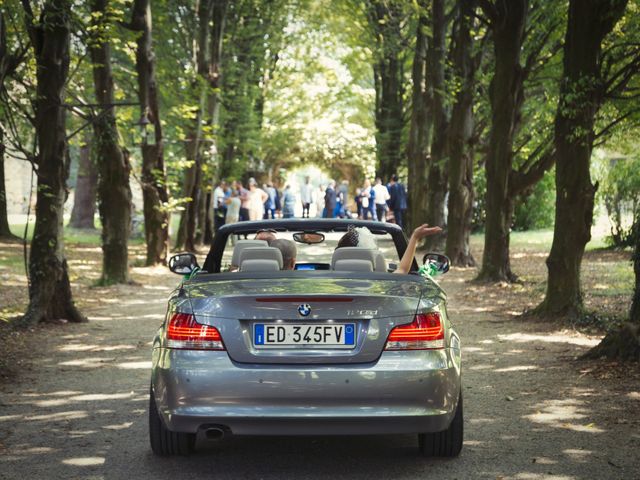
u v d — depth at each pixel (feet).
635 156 88.94
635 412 22.12
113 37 47.93
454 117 74.74
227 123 116.88
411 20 100.53
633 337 28.78
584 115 40.55
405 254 20.68
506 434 20.18
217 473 17.13
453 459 18.06
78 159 131.44
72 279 63.31
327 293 16.14
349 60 113.80
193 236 91.81
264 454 18.63
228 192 108.88
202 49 91.97
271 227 22.16
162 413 16.42
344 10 103.09
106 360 31.27
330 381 15.80
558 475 16.83
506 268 60.90
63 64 40.83
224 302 16.22
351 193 263.08
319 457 18.35
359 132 203.51
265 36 117.50
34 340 36.19
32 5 41.45
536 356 31.53
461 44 71.82
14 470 17.34
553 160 59.11
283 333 16.07
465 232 76.13
